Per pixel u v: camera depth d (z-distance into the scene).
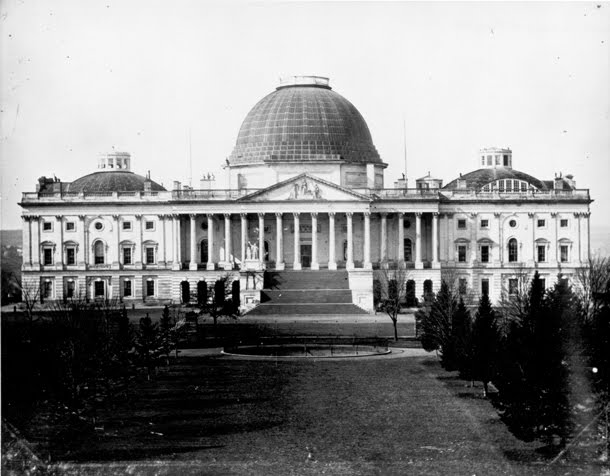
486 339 86.19
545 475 62.22
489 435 71.88
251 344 123.81
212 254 196.25
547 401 63.88
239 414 79.31
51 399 76.31
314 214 192.38
